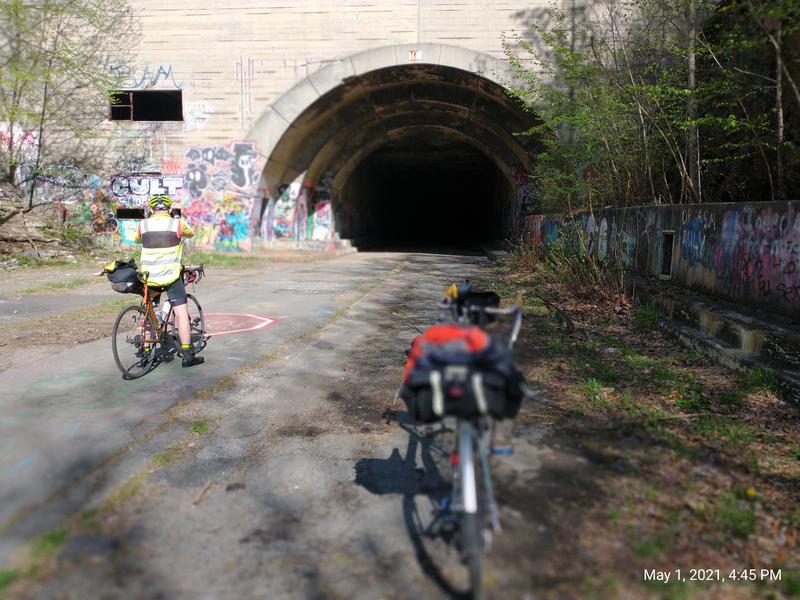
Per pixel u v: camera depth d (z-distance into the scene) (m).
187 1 19.81
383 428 4.79
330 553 3.07
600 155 12.40
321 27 19.55
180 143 20.47
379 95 22.31
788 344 5.54
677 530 3.25
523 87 18.58
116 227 20.66
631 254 11.05
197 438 4.52
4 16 15.63
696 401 5.22
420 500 3.64
